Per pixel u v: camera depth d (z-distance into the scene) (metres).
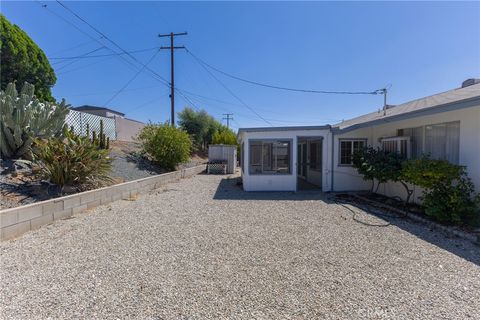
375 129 9.45
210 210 6.64
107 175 8.01
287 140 9.88
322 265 3.48
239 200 8.05
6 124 6.76
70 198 5.87
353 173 9.90
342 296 2.75
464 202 5.23
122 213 6.24
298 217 5.98
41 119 7.38
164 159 13.13
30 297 2.67
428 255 3.84
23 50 13.56
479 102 4.82
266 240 4.43
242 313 2.45
